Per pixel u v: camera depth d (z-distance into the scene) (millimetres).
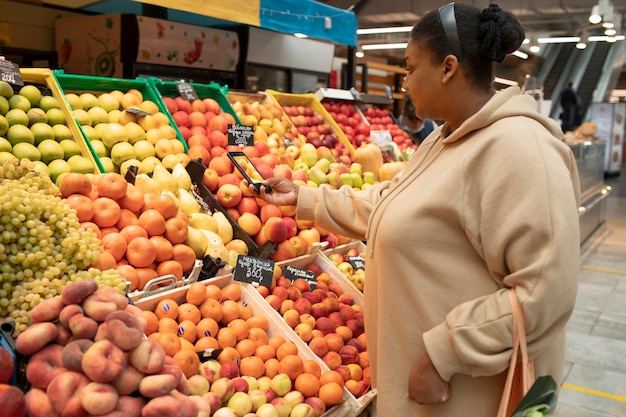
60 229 1555
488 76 1449
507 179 1302
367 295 1656
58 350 1207
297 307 2309
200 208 2486
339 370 2172
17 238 1462
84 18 4344
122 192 2021
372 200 1954
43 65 4906
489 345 1287
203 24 5398
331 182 3268
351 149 4109
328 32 4539
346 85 5195
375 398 2229
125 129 2561
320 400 2016
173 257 2066
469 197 1382
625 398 3424
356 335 2414
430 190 1438
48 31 4824
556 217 1245
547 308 1246
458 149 1445
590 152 7477
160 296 1927
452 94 1447
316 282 2586
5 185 1533
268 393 1921
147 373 1186
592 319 4664
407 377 1517
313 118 4176
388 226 1493
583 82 18125
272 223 2475
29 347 1188
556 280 1233
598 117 14539
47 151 2188
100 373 1115
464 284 1421
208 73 4688
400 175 1651
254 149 3004
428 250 1444
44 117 2291
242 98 3740
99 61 4309
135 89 2916
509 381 1298
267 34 5156
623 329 4453
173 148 2646
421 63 1452
